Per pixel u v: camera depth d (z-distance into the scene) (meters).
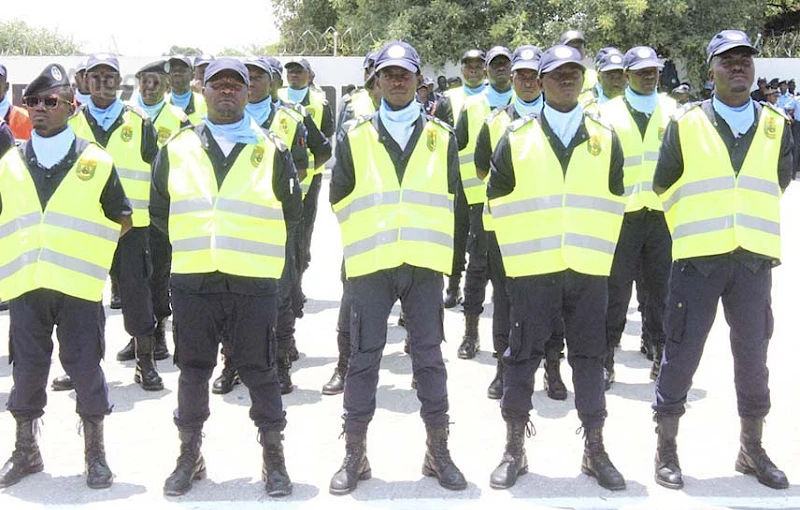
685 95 13.91
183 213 4.14
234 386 5.89
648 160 5.88
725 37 4.23
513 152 4.30
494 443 4.95
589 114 4.39
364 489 4.34
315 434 5.07
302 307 7.56
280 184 4.31
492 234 5.28
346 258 4.38
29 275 4.15
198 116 7.53
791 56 21.91
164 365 6.45
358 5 23.11
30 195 4.23
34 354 4.26
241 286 4.09
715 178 4.26
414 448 4.88
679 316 4.34
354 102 8.18
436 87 20.53
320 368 6.36
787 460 4.71
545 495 4.27
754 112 4.32
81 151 4.30
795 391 5.88
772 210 4.28
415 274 4.29
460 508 4.13
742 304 4.30
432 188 4.34
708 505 4.16
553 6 20.84
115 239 4.41
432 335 4.35
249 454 4.77
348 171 4.38
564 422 5.29
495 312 5.55
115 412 5.41
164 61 6.52
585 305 4.29
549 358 5.70
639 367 6.45
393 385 6.01
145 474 4.49
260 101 6.25
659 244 5.92
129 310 5.75
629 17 19.64
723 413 5.44
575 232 4.23
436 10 20.98
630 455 4.76
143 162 5.87
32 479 4.41
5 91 7.07
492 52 6.51
